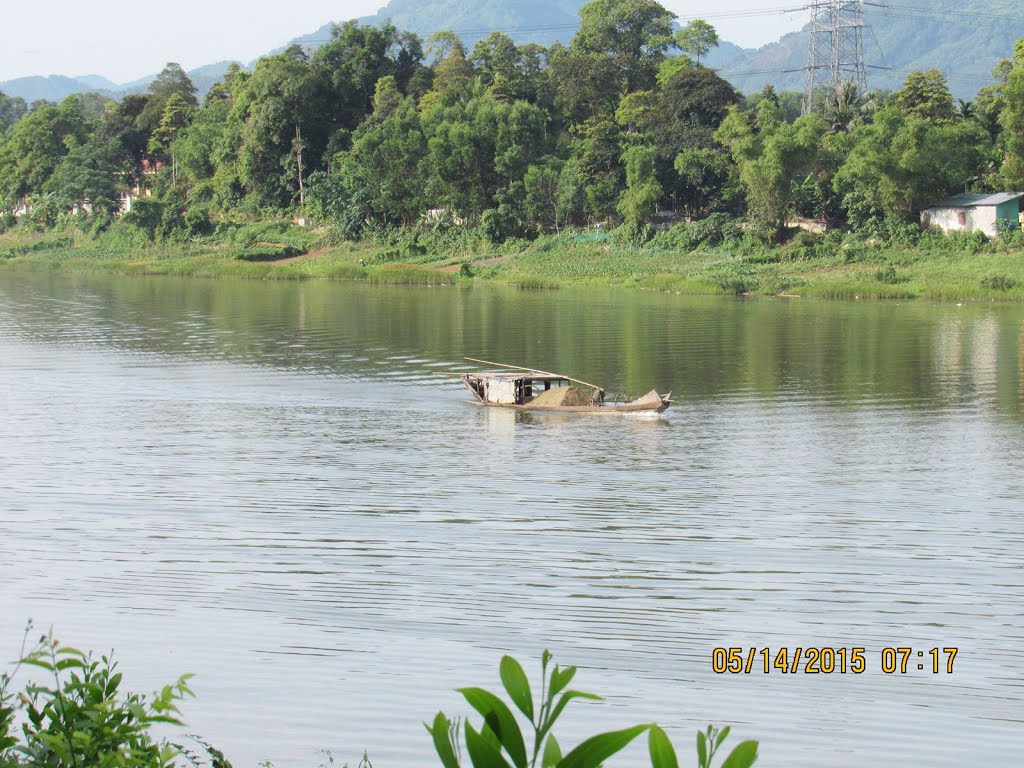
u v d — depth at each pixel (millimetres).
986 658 28562
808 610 31703
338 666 27719
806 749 24062
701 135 181625
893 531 39344
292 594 32625
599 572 34750
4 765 11797
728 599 32500
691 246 167500
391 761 23375
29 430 57031
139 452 52031
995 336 95250
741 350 87562
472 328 102938
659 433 56938
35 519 40250
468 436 56281
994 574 34812
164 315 115750
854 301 129250
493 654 28578
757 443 54375
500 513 41438
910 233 153750
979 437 55688
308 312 118562
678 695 26484
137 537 38156
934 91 181250
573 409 62500
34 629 29859
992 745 24297
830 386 71062
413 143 199625
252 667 27656
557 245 179125
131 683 26578
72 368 78625
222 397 67438
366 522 40188
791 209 166625
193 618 30766
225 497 43625
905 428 58000
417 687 26641
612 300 131875
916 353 85625
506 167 191375
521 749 9094
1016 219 153250
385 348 89500
